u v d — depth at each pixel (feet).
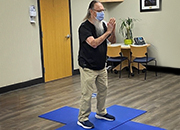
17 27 17.20
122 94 15.56
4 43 16.58
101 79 11.10
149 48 22.08
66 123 11.55
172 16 20.36
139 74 20.90
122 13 23.30
